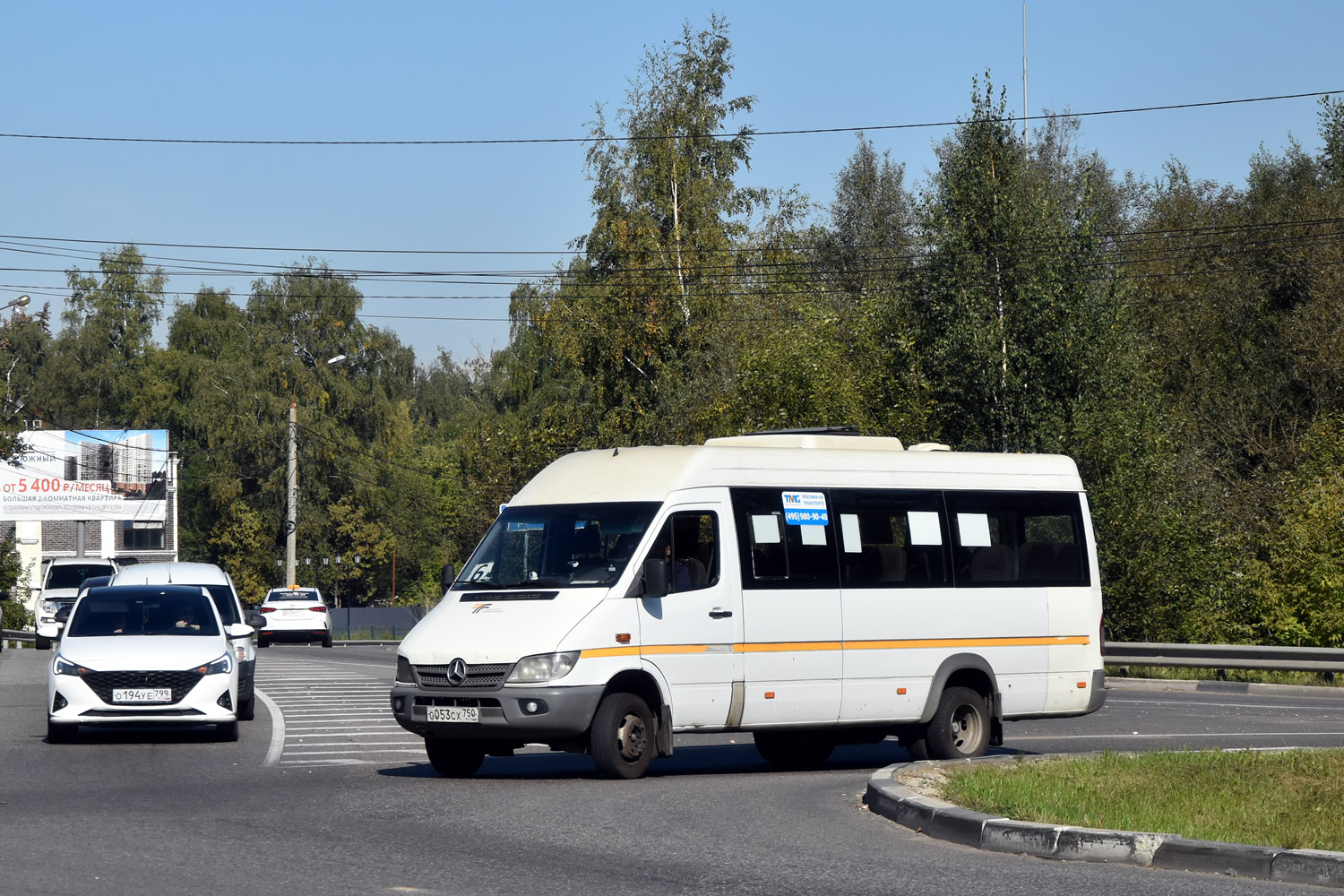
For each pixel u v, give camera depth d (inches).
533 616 1187.3
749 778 1246.3
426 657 1191.6
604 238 4451.3
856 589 1326.3
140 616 1561.3
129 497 6850.4
